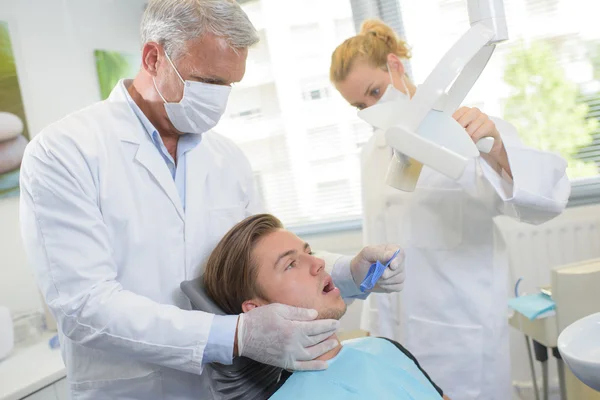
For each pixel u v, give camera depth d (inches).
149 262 50.1
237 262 49.6
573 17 96.7
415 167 46.1
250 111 121.4
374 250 55.1
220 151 59.6
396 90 65.3
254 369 47.6
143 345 43.1
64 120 50.5
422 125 43.4
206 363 46.3
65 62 99.3
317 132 117.9
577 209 96.9
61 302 44.4
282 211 122.3
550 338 68.7
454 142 42.8
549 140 101.1
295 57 117.1
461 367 67.4
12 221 89.4
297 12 116.0
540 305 67.9
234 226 52.1
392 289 56.0
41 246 45.2
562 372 69.5
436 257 68.4
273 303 45.4
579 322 50.4
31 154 46.9
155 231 50.6
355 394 44.8
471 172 65.6
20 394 65.0
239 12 48.0
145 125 52.3
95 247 45.5
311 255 51.6
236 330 43.3
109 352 50.1
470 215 66.9
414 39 108.3
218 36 46.4
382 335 74.5
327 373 46.8
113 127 51.1
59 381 70.7
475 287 66.7
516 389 99.7
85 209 45.8
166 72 48.4
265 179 122.6
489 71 102.5
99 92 106.2
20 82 90.4
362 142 115.3
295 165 120.1
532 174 57.6
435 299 68.9
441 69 42.0
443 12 105.3
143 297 45.3
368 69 67.6
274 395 45.6
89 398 51.6
